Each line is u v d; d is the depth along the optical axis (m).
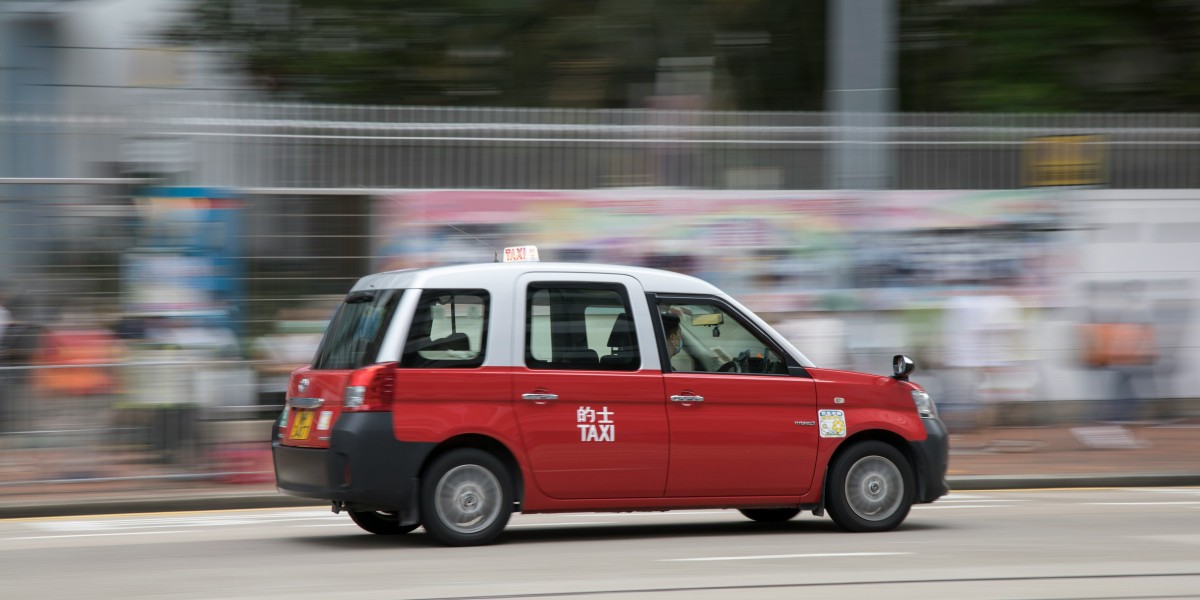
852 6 37.81
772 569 18.77
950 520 25.47
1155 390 39.12
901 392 23.69
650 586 17.31
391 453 20.86
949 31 48.59
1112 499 29.48
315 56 49.12
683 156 37.06
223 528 25.12
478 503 21.38
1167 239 39.34
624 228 36.69
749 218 37.28
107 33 52.41
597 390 21.91
